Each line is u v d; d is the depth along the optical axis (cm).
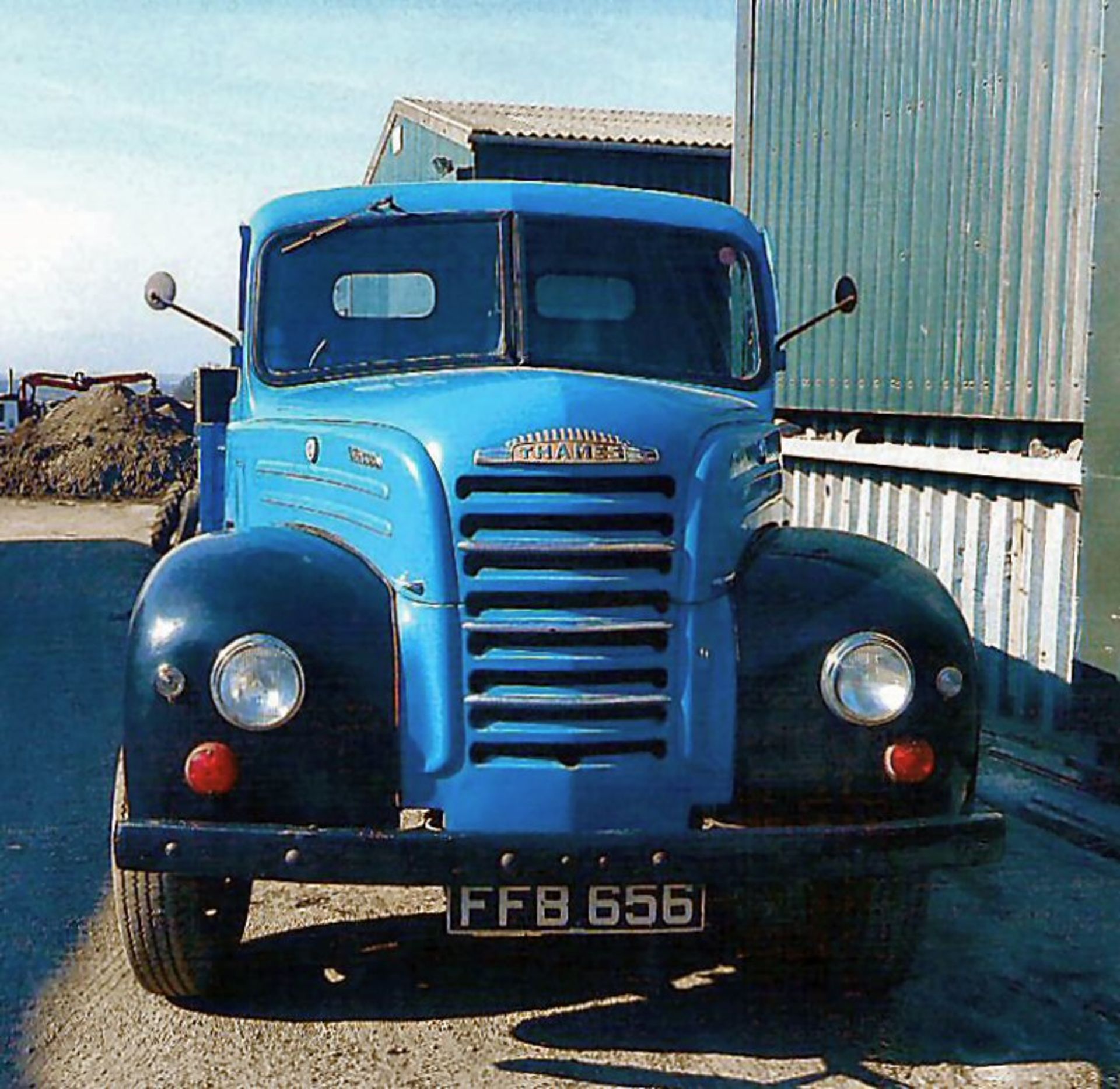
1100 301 630
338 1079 371
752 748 375
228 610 367
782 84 1030
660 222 508
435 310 486
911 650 377
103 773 670
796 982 434
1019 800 624
